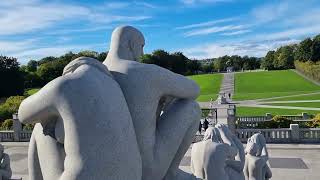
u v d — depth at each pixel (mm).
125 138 2436
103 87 2441
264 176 7539
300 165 19000
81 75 2406
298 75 100875
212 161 4055
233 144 5227
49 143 2654
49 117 2461
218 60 174125
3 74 67938
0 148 11750
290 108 44344
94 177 2248
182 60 119562
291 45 142875
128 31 3023
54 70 81562
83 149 2271
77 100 2318
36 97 2430
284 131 24953
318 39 123562
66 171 2305
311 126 26094
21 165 21062
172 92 2961
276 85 80938
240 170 4445
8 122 30594
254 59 170375
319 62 108250
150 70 2824
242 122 27922
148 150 2795
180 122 3000
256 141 7445
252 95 63406
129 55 3014
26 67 101438
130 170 2432
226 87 82250
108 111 2367
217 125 5430
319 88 71688
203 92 75938
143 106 2758
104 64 2924
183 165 17406
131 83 2754
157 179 2932
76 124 2293
